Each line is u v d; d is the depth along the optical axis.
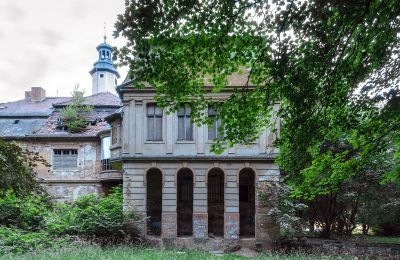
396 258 17.62
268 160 23.39
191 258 14.95
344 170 10.28
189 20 7.47
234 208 23.36
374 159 15.81
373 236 29.16
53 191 32.28
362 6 7.08
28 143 32.88
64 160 32.88
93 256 13.30
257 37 7.80
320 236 25.55
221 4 7.35
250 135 9.59
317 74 7.99
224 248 22.83
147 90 24.11
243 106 8.80
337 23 7.36
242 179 27.00
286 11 7.12
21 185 9.18
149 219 24.17
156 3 6.72
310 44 7.62
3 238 15.71
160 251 17.23
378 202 25.17
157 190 27.05
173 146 23.89
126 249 17.59
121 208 22.83
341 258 16.69
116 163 26.59
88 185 32.41
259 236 22.66
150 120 24.27
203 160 23.64
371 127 9.48
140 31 6.99
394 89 8.95
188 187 27.19
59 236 19.23
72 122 33.75
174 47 7.70
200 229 23.25
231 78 22.97
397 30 8.11
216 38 7.80
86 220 21.05
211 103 8.98
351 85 8.66
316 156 10.25
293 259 16.08
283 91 8.30
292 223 21.14
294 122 8.78
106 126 33.28
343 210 28.47
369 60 8.48
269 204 22.31
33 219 21.06
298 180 10.77
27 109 38.09
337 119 9.25
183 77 8.34
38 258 12.78
